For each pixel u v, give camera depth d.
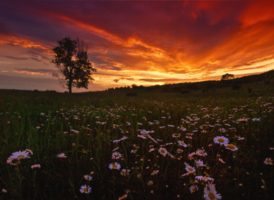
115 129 3.01
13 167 1.61
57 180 1.48
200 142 2.22
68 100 8.57
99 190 1.37
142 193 1.29
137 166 1.60
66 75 33.56
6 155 1.83
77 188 1.38
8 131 2.67
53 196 1.28
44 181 1.46
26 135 2.63
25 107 5.13
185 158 1.80
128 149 2.12
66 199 1.26
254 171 1.56
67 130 3.08
